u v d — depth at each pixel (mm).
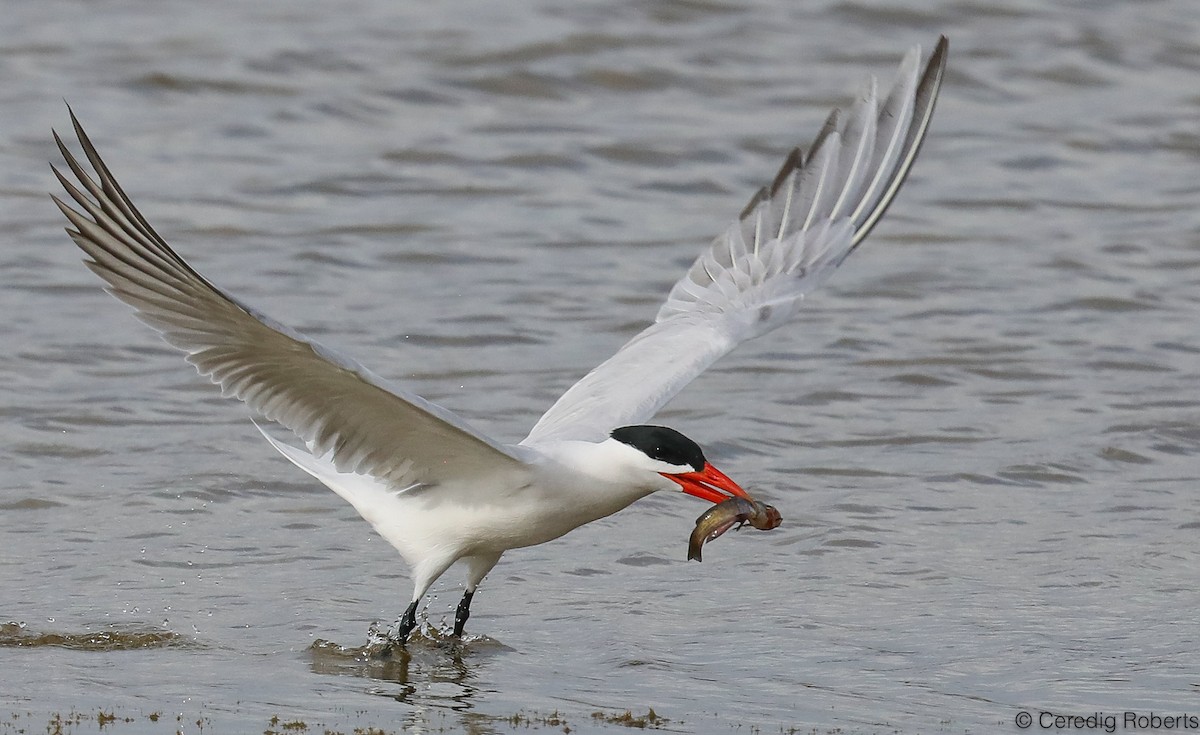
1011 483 13516
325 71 25641
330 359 8484
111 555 11711
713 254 11586
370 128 24047
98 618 10586
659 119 24828
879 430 14789
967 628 10555
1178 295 19000
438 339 17031
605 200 22047
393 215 21016
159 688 9383
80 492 12906
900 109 11414
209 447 13953
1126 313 18422
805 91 25875
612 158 23344
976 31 28500
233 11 28328
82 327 16891
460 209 21391
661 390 10664
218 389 15414
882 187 11375
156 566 11547
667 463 9766
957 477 13602
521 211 21484
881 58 27266
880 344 17281
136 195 20938
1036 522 12625
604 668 9922
